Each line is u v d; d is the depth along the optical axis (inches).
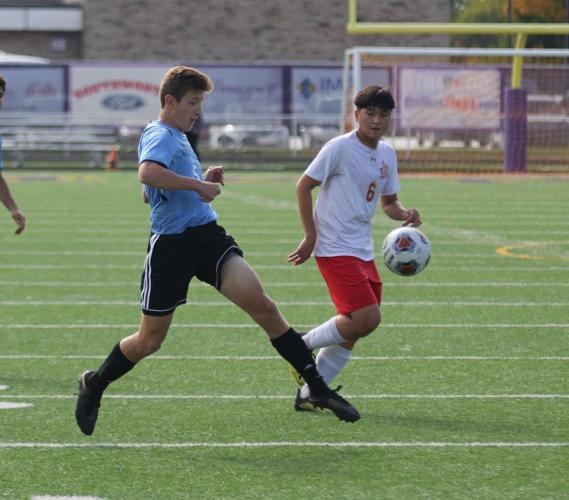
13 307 1413.6
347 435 820.6
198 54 5851.4
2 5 5940.0
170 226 785.6
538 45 5162.4
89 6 5816.9
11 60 4953.3
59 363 1082.1
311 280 1649.9
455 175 4136.3
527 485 702.5
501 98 4281.5
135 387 977.5
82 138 4766.2
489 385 984.3
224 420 866.1
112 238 2194.9
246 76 4854.8
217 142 4753.9
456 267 1784.0
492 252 1971.0
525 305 1427.2
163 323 797.2
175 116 788.0
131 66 4847.4
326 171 866.8
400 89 4286.4
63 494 687.7
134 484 706.8
